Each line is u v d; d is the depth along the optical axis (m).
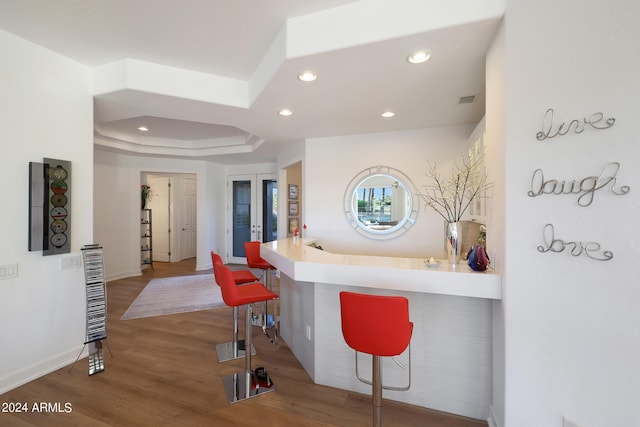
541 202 1.44
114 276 5.54
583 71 1.35
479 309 1.90
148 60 2.55
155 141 5.36
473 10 1.59
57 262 2.46
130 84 2.51
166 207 7.52
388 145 3.99
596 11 1.32
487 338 1.89
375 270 1.90
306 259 2.20
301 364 2.59
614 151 1.29
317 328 2.29
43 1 1.81
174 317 3.74
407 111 3.09
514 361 1.50
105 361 2.61
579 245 1.35
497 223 1.68
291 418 1.89
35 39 2.25
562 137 1.39
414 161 3.89
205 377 2.36
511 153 1.51
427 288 1.79
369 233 4.10
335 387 2.25
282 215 5.68
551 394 1.42
